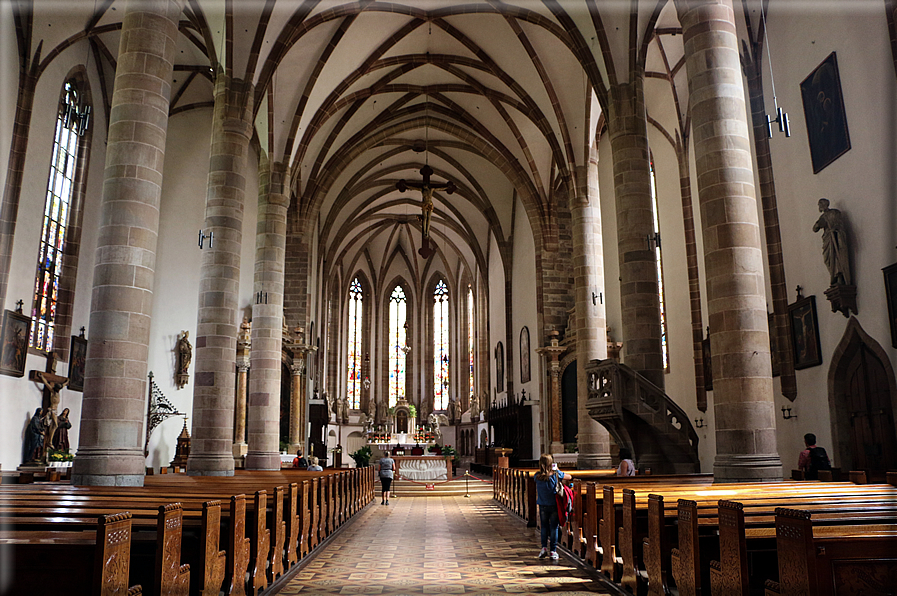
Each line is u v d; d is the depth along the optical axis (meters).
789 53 16.59
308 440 32.97
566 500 10.21
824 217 14.78
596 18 18.80
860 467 14.43
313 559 10.20
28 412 18.88
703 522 6.01
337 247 41.59
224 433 16.81
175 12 13.14
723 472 10.77
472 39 25.19
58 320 21.05
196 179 26.62
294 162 25.20
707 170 11.63
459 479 32.09
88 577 4.27
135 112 12.24
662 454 15.82
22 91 18.53
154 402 24.25
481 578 8.59
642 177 18.22
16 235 18.27
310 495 10.80
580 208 24.33
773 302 17.30
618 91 18.77
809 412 16.06
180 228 25.95
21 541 4.32
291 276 31.02
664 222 25.06
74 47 20.97
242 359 27.00
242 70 18.61
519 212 36.75
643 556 7.15
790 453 16.81
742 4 17.78
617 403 15.94
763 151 17.78
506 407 35.91
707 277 11.54
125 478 11.11
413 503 22.45
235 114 18.34
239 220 18.05
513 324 37.31
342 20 22.67
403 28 24.77
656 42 21.52
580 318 23.52
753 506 6.36
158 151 12.45
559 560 10.03
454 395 49.22
